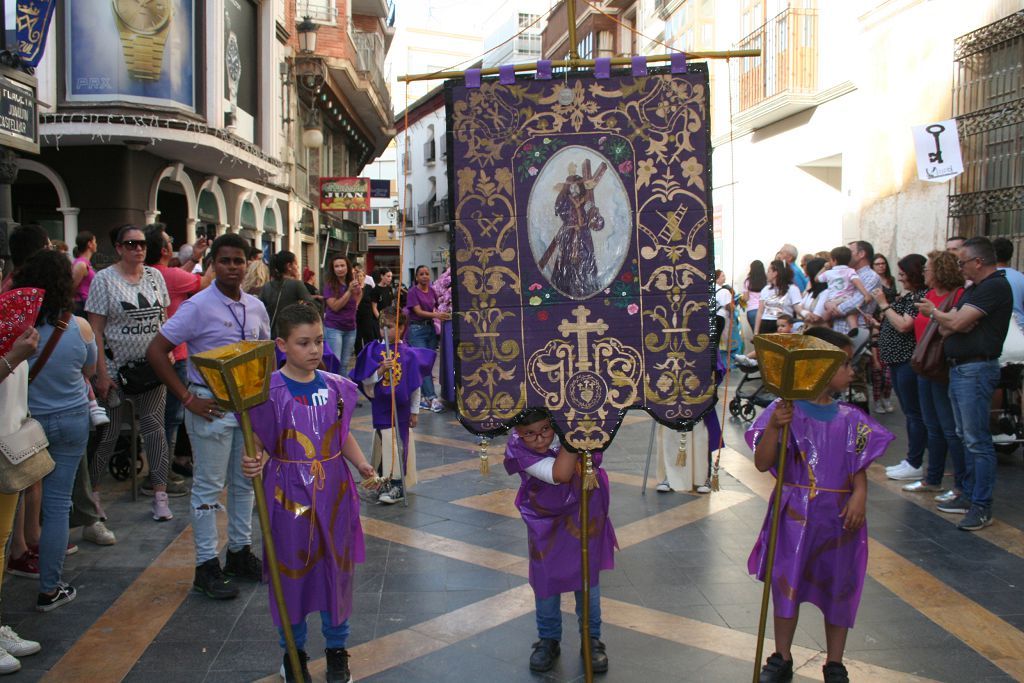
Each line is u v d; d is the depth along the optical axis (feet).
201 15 41.83
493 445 28.07
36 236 15.87
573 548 11.65
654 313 10.73
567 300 10.75
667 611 14.07
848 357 11.08
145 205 40.81
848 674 11.75
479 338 10.77
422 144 158.40
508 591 14.94
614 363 10.73
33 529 15.97
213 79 42.47
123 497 21.20
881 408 32.65
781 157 48.29
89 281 22.25
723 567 16.15
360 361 20.58
